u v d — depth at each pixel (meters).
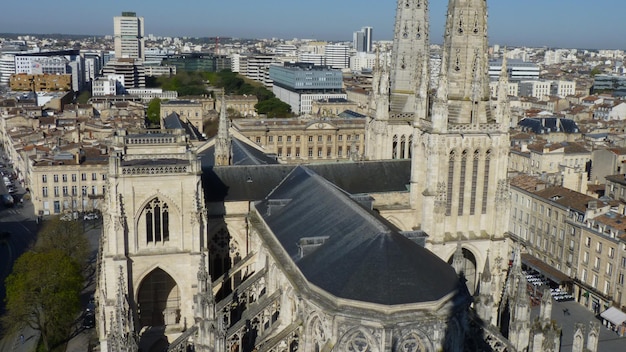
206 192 111.25
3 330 134.00
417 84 124.12
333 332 70.38
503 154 112.94
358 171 123.31
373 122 132.25
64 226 166.25
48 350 123.62
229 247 112.06
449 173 112.38
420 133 114.94
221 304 92.06
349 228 82.75
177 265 100.62
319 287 73.69
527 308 85.25
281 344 76.69
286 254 87.06
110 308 98.06
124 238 97.25
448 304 71.56
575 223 164.50
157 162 101.75
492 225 116.00
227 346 82.31
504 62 110.25
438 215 111.38
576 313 153.50
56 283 126.06
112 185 95.19
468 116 110.69
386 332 67.50
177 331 103.06
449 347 72.12
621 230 150.12
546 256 179.12
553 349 84.94
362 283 70.88
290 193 107.94
